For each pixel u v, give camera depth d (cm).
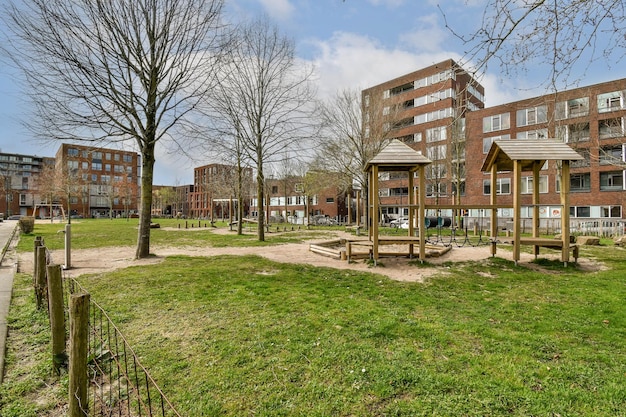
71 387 247
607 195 2933
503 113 3441
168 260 1053
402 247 1537
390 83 4312
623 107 2678
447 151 2894
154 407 292
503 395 304
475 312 552
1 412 287
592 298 629
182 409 287
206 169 8306
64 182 4269
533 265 973
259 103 1716
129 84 1030
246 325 476
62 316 353
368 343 416
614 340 434
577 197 3095
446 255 1147
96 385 326
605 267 952
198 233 2339
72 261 1031
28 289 664
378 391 311
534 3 384
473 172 3681
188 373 346
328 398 302
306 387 319
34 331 452
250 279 766
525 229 2383
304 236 2062
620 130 2111
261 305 571
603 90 2795
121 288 672
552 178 3206
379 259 1055
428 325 480
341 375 340
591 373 344
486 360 372
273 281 754
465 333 454
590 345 420
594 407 288
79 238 1823
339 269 931
